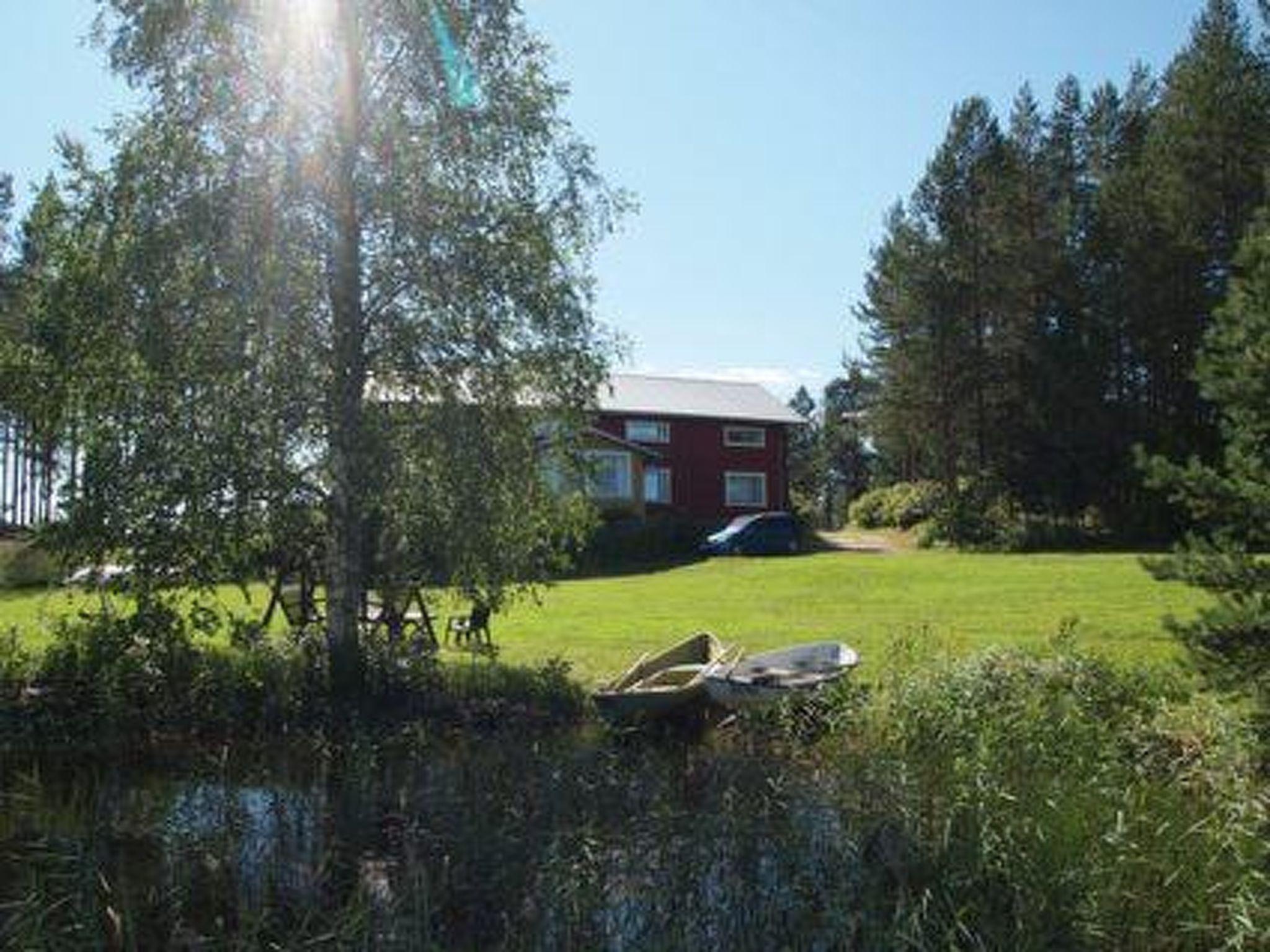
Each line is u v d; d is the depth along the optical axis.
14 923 7.42
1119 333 47.31
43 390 14.80
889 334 54.19
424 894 7.72
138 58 14.54
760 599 26.55
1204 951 7.41
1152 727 10.93
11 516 24.91
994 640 17.73
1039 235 48.06
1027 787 9.39
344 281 14.95
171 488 14.31
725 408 51.41
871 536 49.41
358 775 11.08
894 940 7.20
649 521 41.19
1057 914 7.61
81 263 14.50
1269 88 44.97
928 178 49.94
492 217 15.02
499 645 19.67
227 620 18.84
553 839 8.68
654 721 13.91
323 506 15.21
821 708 13.03
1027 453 46.31
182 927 7.78
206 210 14.17
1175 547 9.98
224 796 10.58
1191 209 45.06
